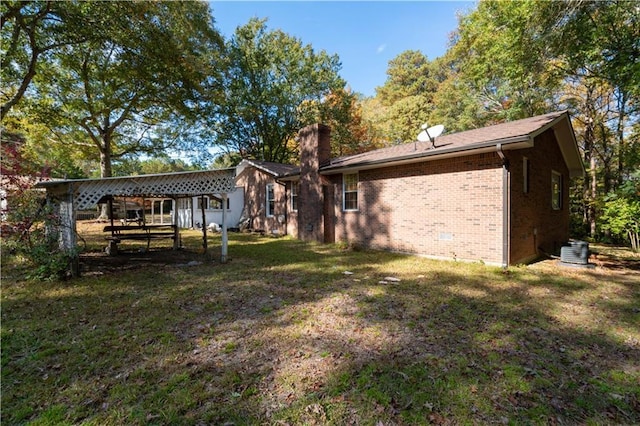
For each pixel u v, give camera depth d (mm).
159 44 11859
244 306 4594
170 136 20625
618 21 7789
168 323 3938
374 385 2580
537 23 8172
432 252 8398
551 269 6918
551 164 9844
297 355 3105
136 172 35906
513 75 10492
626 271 6809
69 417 2199
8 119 14648
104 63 13906
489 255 7277
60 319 4059
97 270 7090
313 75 23656
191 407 2312
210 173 7883
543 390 2516
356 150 26469
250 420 2178
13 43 10516
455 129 20609
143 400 2396
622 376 2719
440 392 2484
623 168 13234
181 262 8117
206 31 13812
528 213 8141
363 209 10391
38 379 2668
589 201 12367
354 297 4984
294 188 14086
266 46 22812
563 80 13422
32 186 6660
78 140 18531
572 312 4273
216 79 17281
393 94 31141
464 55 17203
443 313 4246
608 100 13469
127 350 3209
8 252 6715
